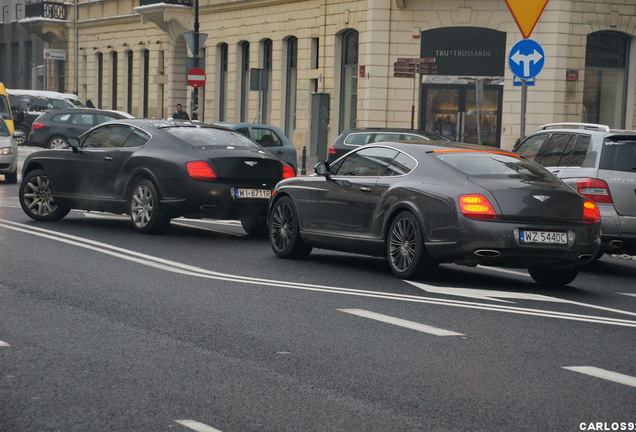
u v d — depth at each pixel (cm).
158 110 6906
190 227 2384
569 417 832
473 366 1006
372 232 1675
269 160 2164
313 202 1797
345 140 3528
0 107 5006
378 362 1011
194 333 1132
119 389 887
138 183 2169
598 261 2053
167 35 6725
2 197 3020
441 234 1539
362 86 4819
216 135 2219
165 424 788
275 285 1509
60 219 2416
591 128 1875
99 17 7638
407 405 855
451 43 4684
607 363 1041
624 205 1792
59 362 980
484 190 1531
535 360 1043
